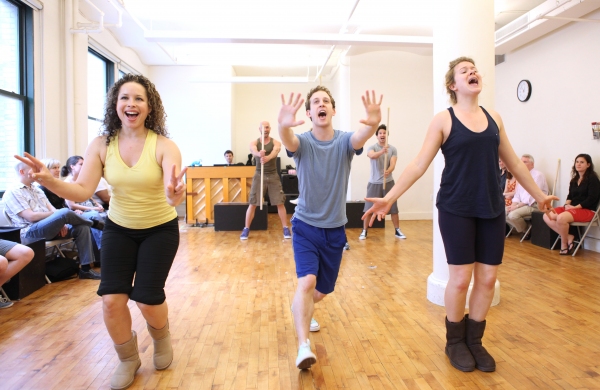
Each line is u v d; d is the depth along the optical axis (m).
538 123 5.57
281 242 5.29
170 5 5.77
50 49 4.83
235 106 10.73
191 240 5.48
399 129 7.48
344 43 5.16
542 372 1.87
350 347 2.15
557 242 4.72
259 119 10.96
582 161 4.48
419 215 7.54
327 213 1.90
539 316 2.59
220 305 2.84
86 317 2.63
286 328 2.42
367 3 5.65
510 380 1.80
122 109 1.68
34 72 4.57
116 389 1.73
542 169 5.52
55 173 3.81
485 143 1.76
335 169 1.90
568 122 5.05
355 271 3.76
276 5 5.80
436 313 2.65
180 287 3.28
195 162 7.54
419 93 7.49
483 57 2.68
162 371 1.90
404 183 1.81
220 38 5.04
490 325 2.45
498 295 2.83
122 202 1.72
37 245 3.27
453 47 2.71
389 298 2.97
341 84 7.69
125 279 1.72
